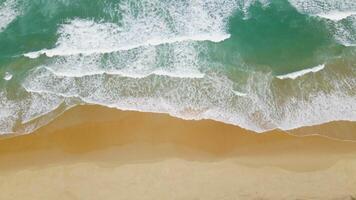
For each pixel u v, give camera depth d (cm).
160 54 2169
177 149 1961
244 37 2230
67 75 2122
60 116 2039
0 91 2103
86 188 1884
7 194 1884
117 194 1867
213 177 1897
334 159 1931
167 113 2034
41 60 2172
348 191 1861
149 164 1925
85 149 1975
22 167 1942
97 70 2133
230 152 1956
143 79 2109
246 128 2000
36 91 2092
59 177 1914
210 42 2206
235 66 2152
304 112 2034
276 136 1983
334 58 2170
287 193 1859
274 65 2158
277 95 2078
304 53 2192
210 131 1997
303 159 1936
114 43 2198
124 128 2009
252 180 1889
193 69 2134
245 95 2073
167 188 1877
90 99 2069
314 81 2111
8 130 2016
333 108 2042
